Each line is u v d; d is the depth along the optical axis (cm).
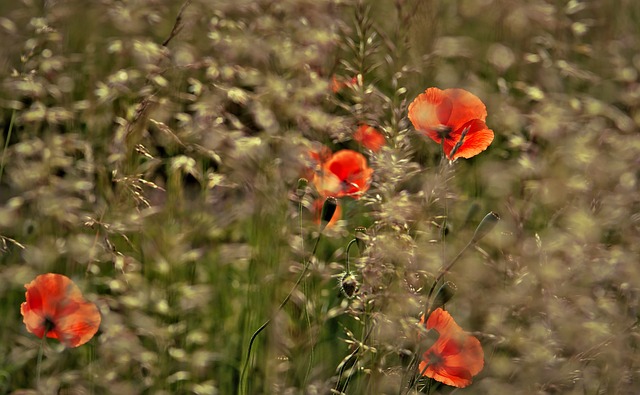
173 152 347
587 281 330
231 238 359
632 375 330
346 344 343
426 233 327
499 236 336
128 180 337
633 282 330
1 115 368
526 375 329
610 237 342
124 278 338
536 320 330
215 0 347
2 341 342
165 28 370
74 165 355
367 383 331
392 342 324
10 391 340
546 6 379
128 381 337
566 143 345
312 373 337
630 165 338
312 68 344
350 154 338
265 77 343
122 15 355
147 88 343
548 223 340
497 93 372
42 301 327
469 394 334
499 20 383
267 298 339
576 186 337
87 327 327
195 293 341
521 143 353
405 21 353
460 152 328
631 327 331
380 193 328
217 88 344
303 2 346
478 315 334
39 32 352
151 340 344
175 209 346
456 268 331
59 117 353
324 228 336
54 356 336
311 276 339
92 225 340
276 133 340
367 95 338
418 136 343
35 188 347
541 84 374
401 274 323
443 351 322
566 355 333
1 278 341
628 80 376
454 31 383
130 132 341
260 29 345
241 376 332
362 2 343
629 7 402
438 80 364
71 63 368
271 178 338
